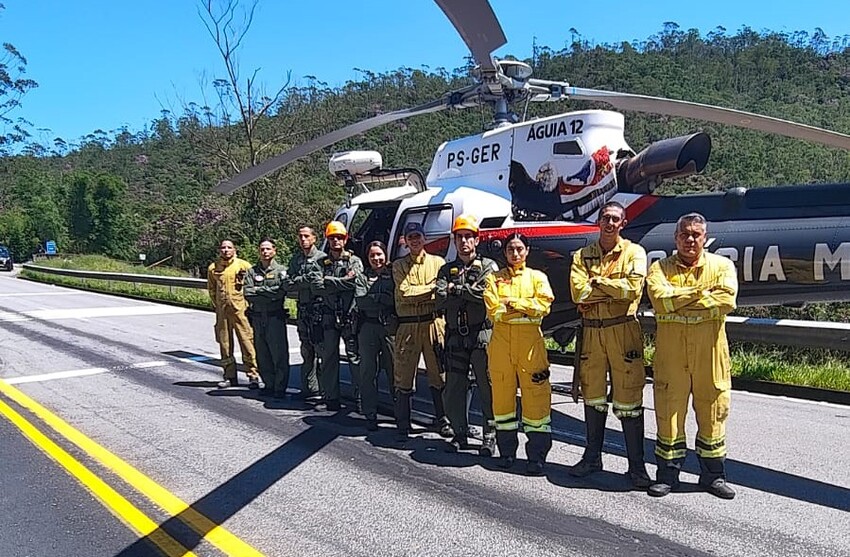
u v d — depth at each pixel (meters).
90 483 4.68
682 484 4.65
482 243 6.56
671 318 4.39
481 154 7.07
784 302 5.54
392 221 7.77
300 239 6.87
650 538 3.77
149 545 3.74
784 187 5.61
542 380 4.87
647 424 6.25
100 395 7.41
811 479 4.75
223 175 28.67
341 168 8.20
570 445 5.60
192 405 7.00
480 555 3.58
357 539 3.79
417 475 4.87
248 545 3.72
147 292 20.75
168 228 33.00
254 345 7.46
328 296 6.74
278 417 6.54
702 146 5.86
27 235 62.31
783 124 5.61
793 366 7.96
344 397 7.43
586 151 6.25
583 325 4.78
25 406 6.85
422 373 8.55
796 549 3.63
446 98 6.91
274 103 26.66
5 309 16.62
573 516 4.09
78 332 12.56
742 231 5.55
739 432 5.91
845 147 5.72
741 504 4.28
